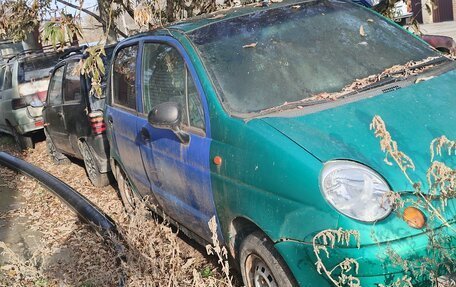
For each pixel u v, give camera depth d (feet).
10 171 30.60
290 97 12.32
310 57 13.26
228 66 13.01
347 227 9.14
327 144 10.17
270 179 10.42
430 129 10.56
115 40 26.07
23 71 35.70
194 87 13.12
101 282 14.67
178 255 14.56
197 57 13.35
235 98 12.32
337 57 13.34
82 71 18.74
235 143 11.45
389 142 8.96
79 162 30.86
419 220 9.19
